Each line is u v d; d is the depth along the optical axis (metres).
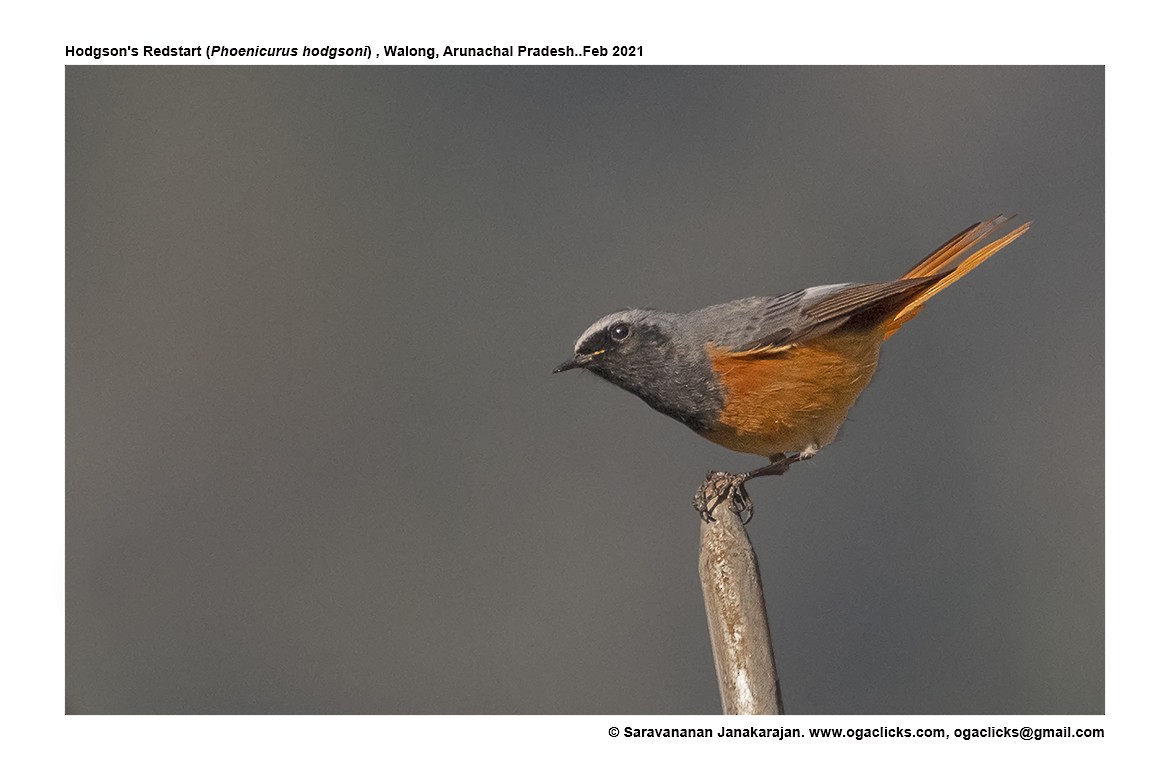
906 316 12.07
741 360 11.49
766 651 8.29
